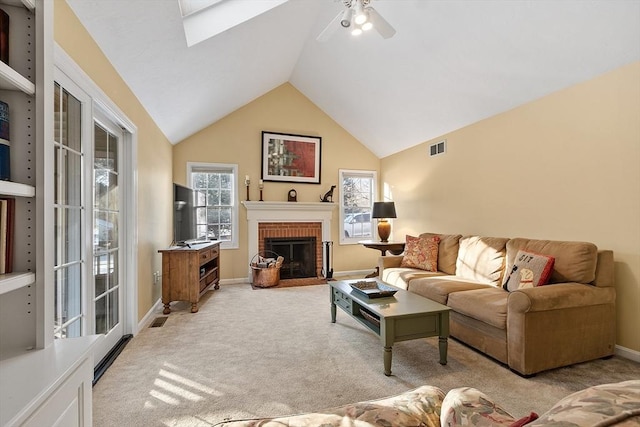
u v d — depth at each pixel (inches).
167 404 71.8
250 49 139.5
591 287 92.2
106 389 78.0
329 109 223.5
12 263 40.3
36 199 41.1
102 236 96.3
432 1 111.7
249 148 209.8
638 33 86.5
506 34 107.6
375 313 88.9
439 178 181.3
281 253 218.7
